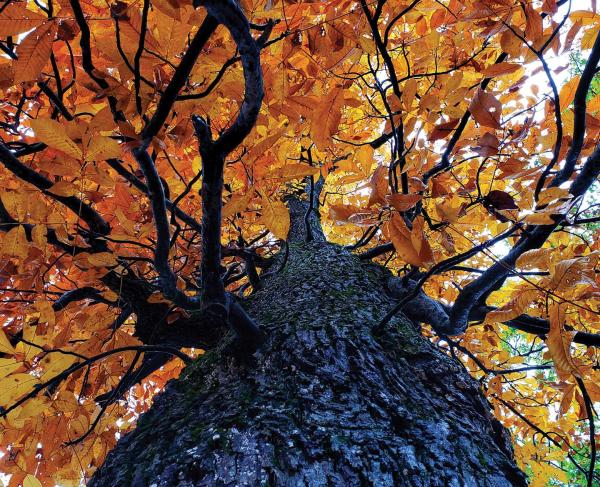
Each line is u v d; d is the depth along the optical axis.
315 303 1.94
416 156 1.33
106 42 0.83
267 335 1.68
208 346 2.24
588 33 1.20
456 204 1.34
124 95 0.88
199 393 1.52
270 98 1.24
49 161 0.95
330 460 1.04
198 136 1.00
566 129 1.38
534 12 1.03
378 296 2.12
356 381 1.36
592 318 1.87
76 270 2.01
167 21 0.82
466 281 3.58
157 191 1.19
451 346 2.80
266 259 3.18
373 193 1.03
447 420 1.27
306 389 1.32
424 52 1.42
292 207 4.00
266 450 1.07
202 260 1.37
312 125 1.20
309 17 1.17
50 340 1.64
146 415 1.52
